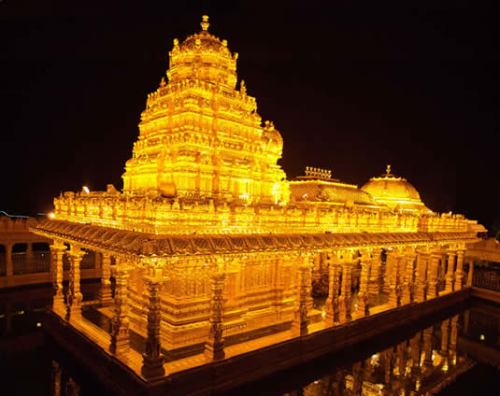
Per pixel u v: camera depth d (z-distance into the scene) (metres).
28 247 20.58
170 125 13.17
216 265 9.33
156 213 8.22
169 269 10.66
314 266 17.64
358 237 13.03
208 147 12.60
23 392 9.88
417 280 17.59
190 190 11.73
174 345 10.45
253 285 12.91
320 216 12.02
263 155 14.58
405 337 15.79
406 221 16.06
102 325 12.16
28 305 17.36
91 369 10.54
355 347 13.24
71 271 12.48
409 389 10.85
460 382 11.50
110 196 11.77
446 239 18.09
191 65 13.63
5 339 13.68
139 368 8.73
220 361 9.33
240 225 9.87
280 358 10.73
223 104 13.56
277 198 14.93
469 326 17.56
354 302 16.30
